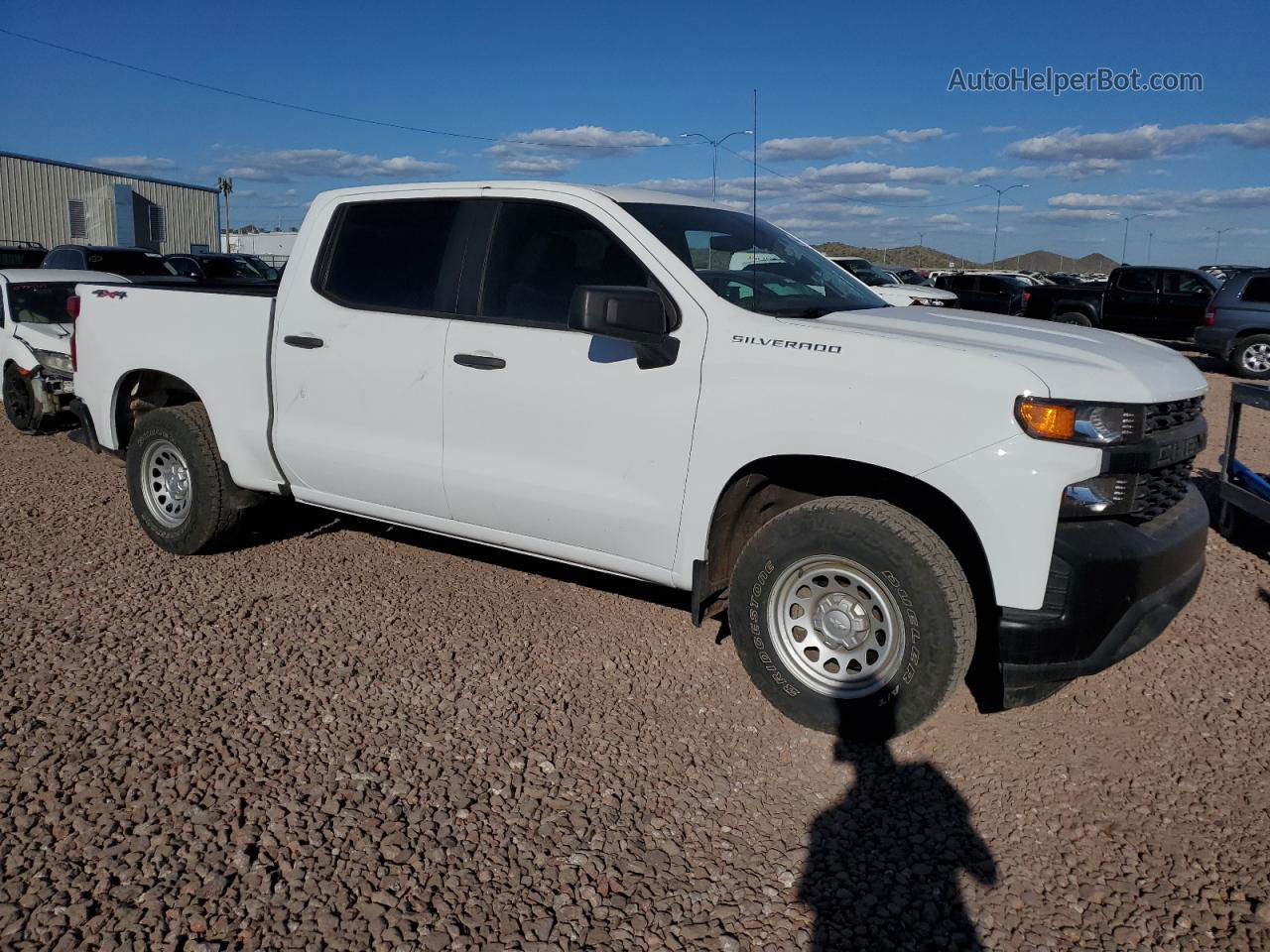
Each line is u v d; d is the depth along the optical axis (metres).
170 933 2.67
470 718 3.92
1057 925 2.82
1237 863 3.09
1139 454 3.41
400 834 3.14
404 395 4.60
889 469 3.65
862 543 3.61
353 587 5.29
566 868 3.01
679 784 3.50
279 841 3.08
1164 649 4.64
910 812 3.37
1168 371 3.77
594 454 4.12
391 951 2.64
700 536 3.93
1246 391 6.17
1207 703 4.11
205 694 4.03
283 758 3.56
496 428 4.35
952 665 3.53
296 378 4.95
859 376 3.58
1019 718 4.00
